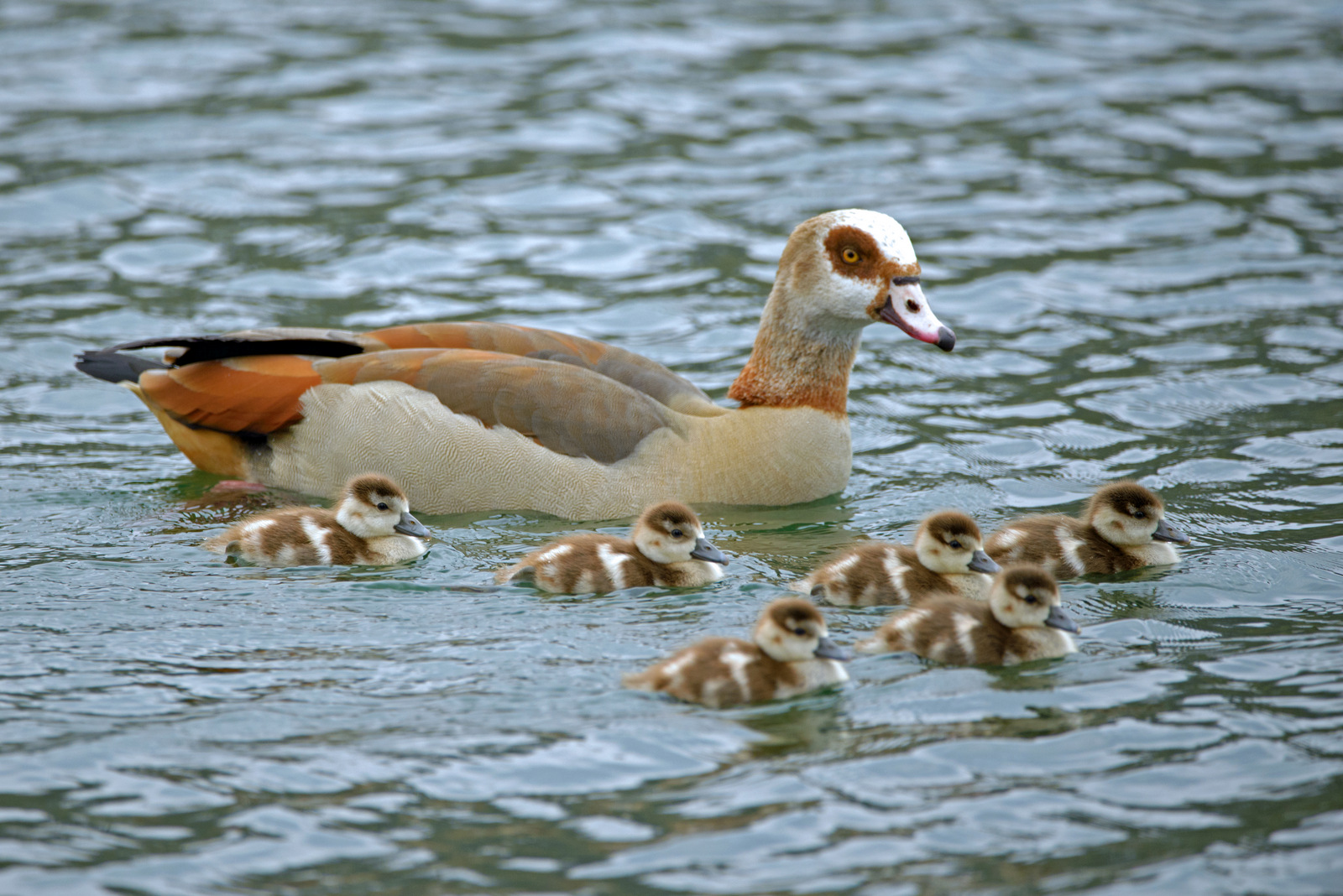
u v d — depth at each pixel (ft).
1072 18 108.06
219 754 30.01
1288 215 74.90
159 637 35.63
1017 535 41.81
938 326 45.60
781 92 92.68
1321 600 38.65
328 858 26.73
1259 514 45.29
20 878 25.99
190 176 78.28
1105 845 27.14
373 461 45.11
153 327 61.72
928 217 75.51
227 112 87.20
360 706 32.19
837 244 46.14
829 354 47.19
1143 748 30.42
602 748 30.50
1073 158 83.35
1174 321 63.41
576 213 75.41
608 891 25.86
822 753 30.40
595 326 63.00
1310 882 26.03
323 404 45.65
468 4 108.58
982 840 27.27
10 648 34.83
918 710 32.42
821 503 47.16
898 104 91.04
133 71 93.20
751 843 27.14
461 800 28.53
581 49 99.09
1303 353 59.36
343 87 91.56
